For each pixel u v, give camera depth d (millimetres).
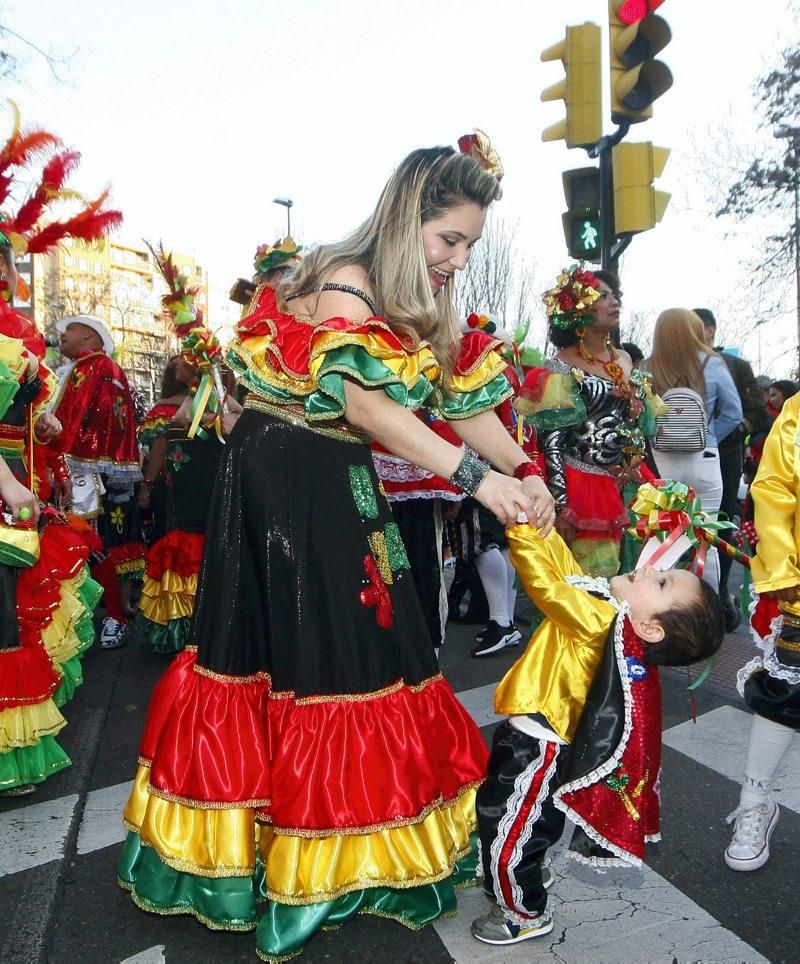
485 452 2326
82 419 5043
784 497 2408
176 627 5008
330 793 1969
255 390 2098
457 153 2096
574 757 1990
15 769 3010
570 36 6191
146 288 39062
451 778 2207
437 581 3848
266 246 3135
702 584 2104
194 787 2023
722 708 3918
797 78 17656
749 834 2549
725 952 2133
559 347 4219
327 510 2072
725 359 6820
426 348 2045
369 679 2051
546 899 2182
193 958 2129
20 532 2859
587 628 2078
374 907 2156
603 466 3973
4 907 2346
